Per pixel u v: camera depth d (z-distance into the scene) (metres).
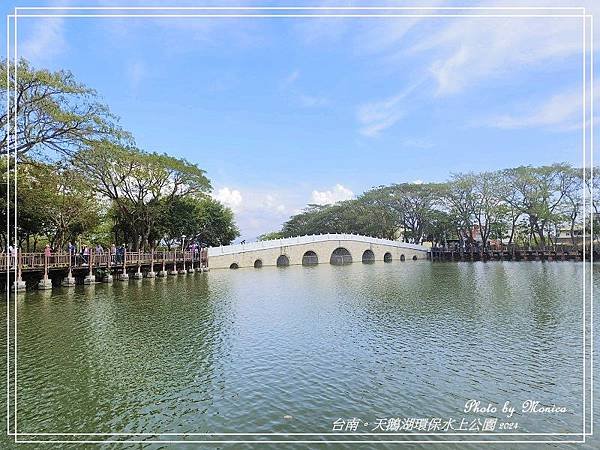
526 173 66.25
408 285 35.41
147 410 10.88
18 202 32.38
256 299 27.53
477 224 77.62
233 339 17.12
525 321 20.05
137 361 14.46
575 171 62.22
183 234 57.28
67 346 16.16
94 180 37.34
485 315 21.53
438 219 81.50
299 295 29.50
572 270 48.25
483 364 14.06
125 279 39.00
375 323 19.84
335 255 75.44
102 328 18.94
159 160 45.28
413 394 11.73
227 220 71.56
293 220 122.12
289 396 11.61
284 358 14.70
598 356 14.77
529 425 10.09
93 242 54.06
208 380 12.77
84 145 30.00
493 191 71.38
